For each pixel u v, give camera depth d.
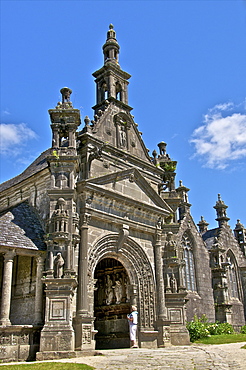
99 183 26.91
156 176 32.81
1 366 16.70
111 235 27.20
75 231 23.84
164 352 20.47
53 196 24.05
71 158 24.67
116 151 29.64
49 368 16.03
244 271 46.19
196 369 16.05
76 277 24.22
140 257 29.02
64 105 26.42
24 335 21.67
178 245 38.00
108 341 29.58
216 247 42.34
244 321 43.62
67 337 21.06
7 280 22.19
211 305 40.19
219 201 47.94
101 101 32.84
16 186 29.61
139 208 29.23
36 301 23.09
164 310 28.45
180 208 42.09
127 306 29.33
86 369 16.11
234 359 18.02
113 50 34.25
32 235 24.55
